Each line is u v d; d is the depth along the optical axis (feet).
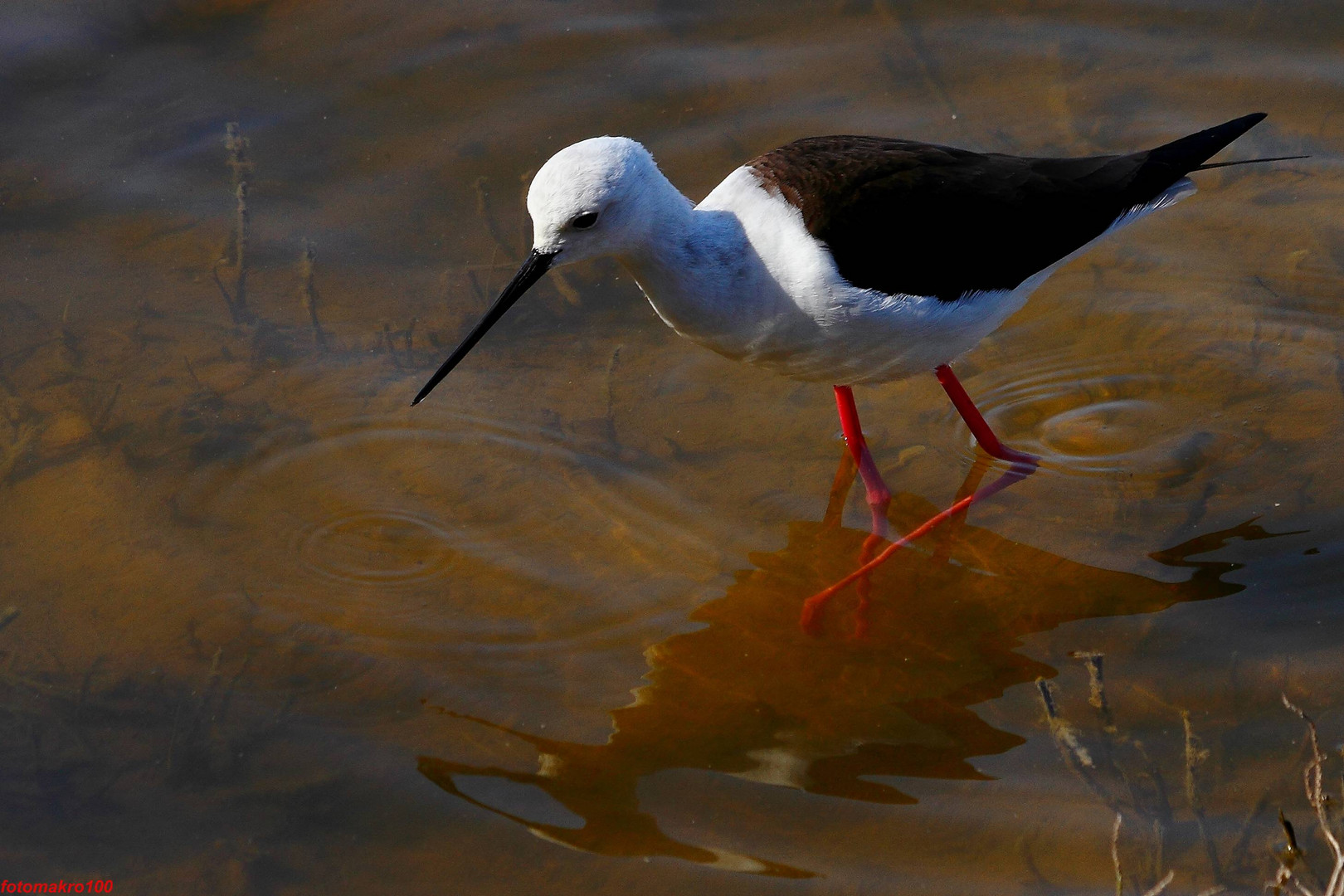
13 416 31.63
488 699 25.79
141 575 28.17
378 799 23.79
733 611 27.86
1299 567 28.14
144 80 40.22
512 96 40.40
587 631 27.30
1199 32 41.83
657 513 29.99
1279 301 34.81
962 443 32.32
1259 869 21.83
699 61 41.50
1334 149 38.06
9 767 24.17
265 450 31.17
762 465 31.35
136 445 31.14
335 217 37.14
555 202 25.86
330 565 28.58
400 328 34.42
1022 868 22.22
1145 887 21.62
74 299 34.60
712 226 26.99
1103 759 24.18
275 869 22.56
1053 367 34.12
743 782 24.21
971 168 28.32
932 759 24.56
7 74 39.86
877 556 29.01
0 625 26.94
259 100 39.96
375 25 42.24
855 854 22.71
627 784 24.17
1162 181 29.63
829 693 26.05
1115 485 30.71
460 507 30.01
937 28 42.60
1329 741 24.09
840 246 26.66
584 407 32.58
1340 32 41.06
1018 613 27.84
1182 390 32.94
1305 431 31.48
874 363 28.50
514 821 23.41
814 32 42.52
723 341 28.27
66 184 37.35
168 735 24.88
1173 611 27.50
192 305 34.65
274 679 26.07
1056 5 43.09
